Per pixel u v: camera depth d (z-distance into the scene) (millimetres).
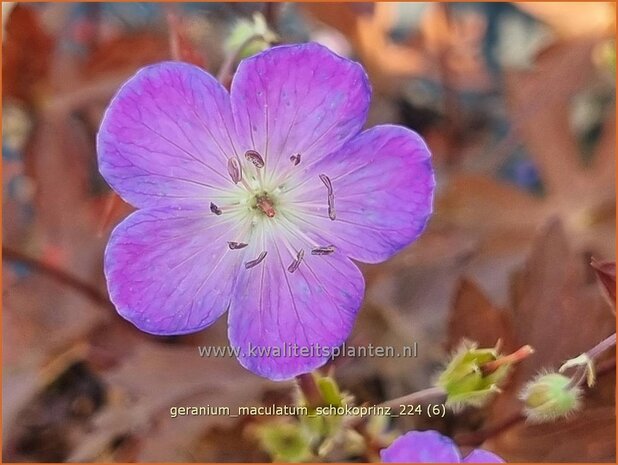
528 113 126
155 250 70
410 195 69
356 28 137
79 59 130
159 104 68
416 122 154
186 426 100
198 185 71
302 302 73
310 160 72
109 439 102
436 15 150
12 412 113
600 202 121
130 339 118
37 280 120
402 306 117
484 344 93
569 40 126
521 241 121
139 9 162
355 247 72
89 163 136
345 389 116
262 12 105
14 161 138
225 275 73
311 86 69
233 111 69
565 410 82
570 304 93
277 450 92
